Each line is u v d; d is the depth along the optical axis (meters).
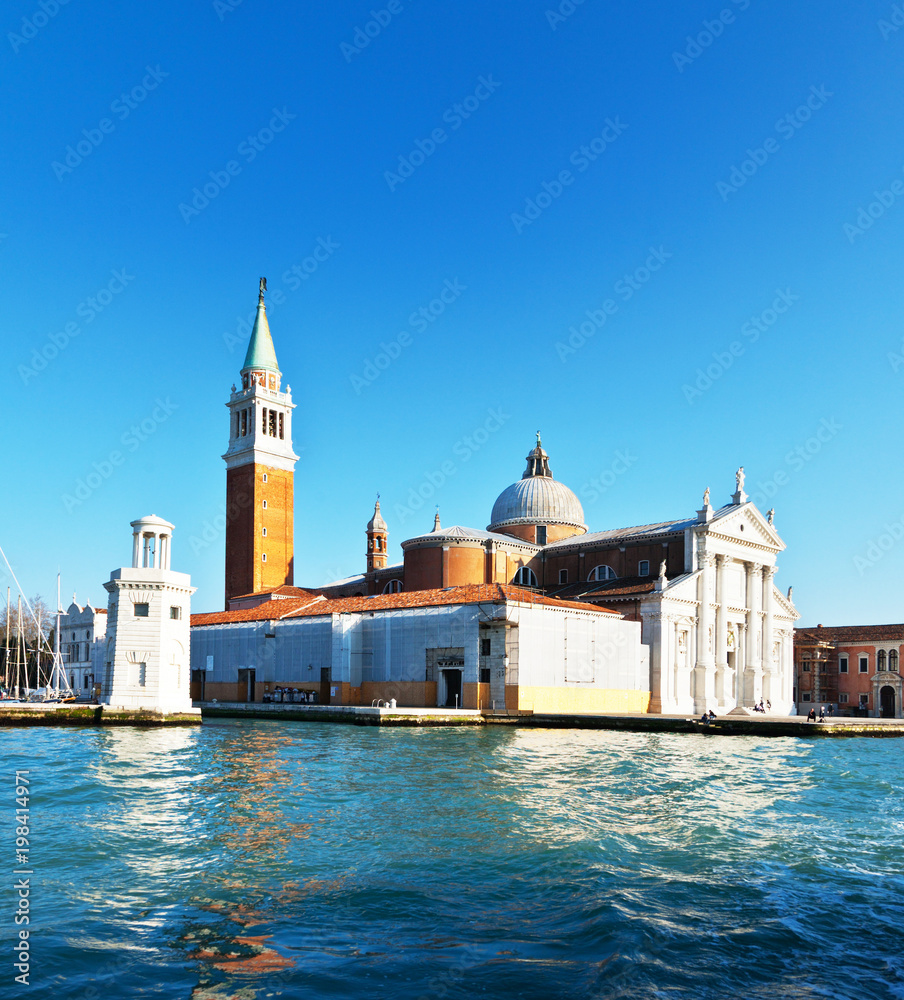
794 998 12.77
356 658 80.06
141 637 65.81
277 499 111.56
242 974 13.51
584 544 97.50
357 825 24.42
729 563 91.81
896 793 32.69
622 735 58.81
